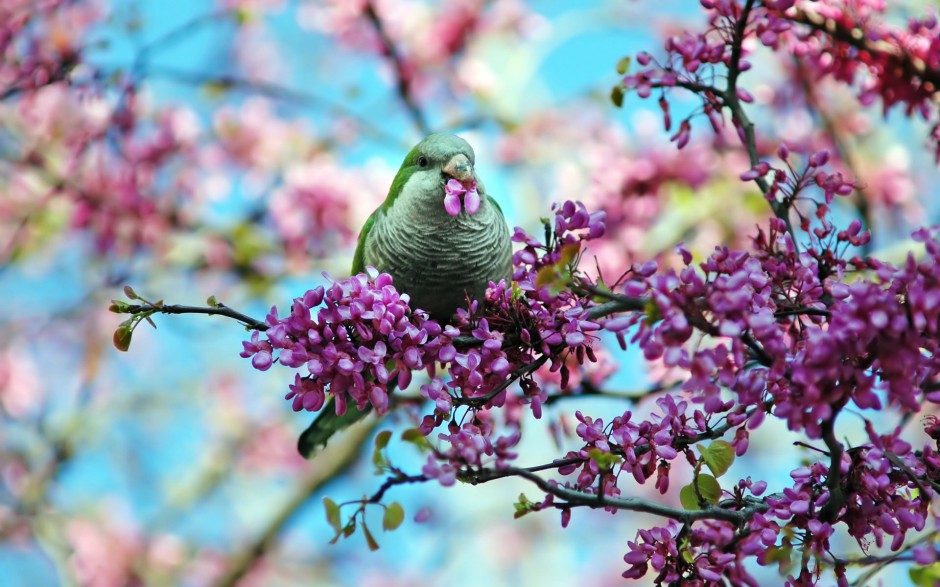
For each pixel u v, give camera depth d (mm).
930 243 3100
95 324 11430
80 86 7688
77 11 8859
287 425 12031
